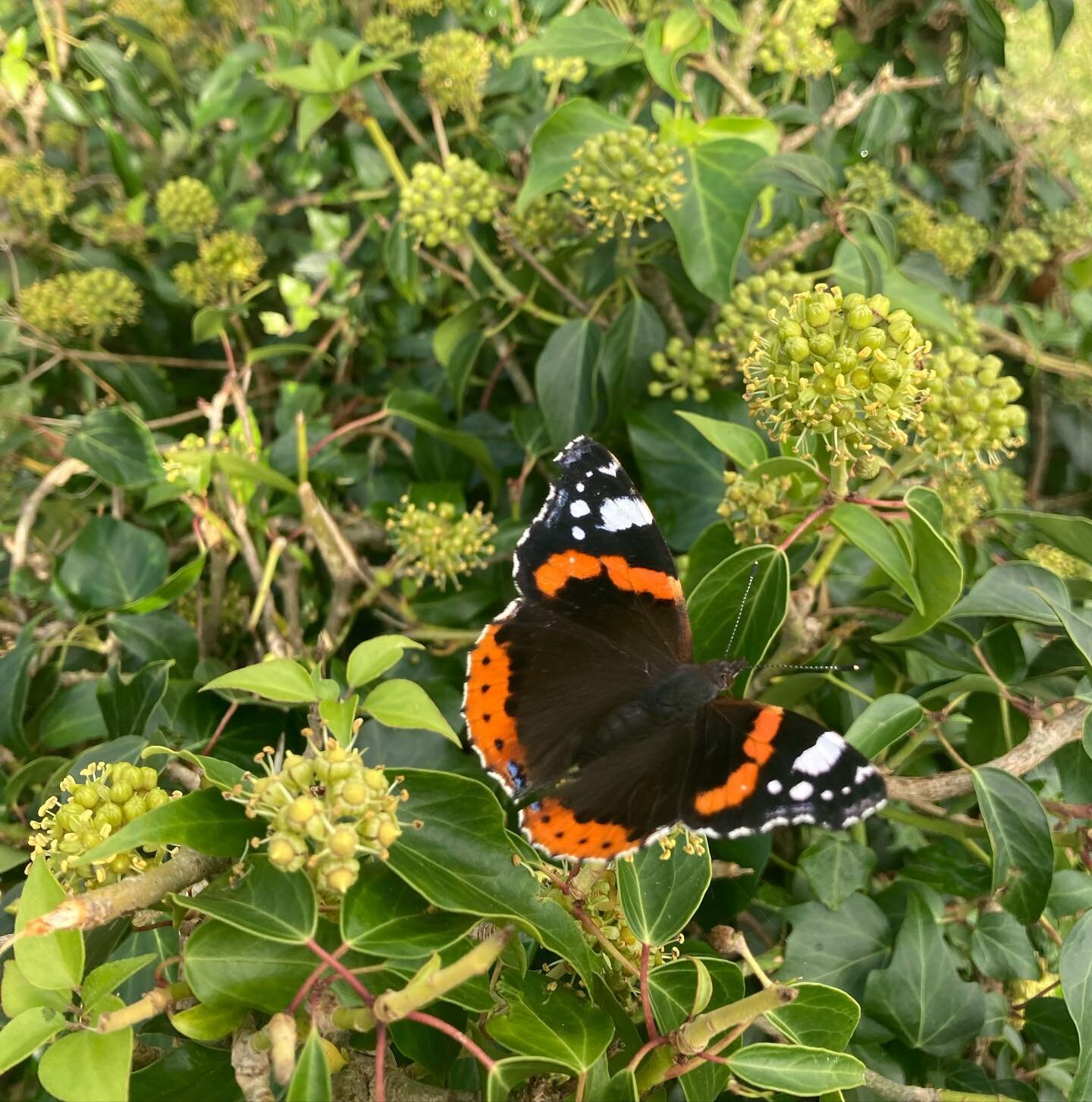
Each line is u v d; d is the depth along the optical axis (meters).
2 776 0.16
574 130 0.18
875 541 0.13
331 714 0.11
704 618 0.15
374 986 0.09
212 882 0.10
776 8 0.22
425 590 0.20
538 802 0.12
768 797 0.12
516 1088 0.10
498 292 0.21
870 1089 0.14
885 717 0.14
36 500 0.20
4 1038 0.09
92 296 0.22
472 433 0.23
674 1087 0.16
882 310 0.12
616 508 0.14
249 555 0.19
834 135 0.23
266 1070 0.09
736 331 0.18
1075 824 0.15
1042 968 0.17
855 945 0.15
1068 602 0.15
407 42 0.22
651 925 0.11
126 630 0.18
